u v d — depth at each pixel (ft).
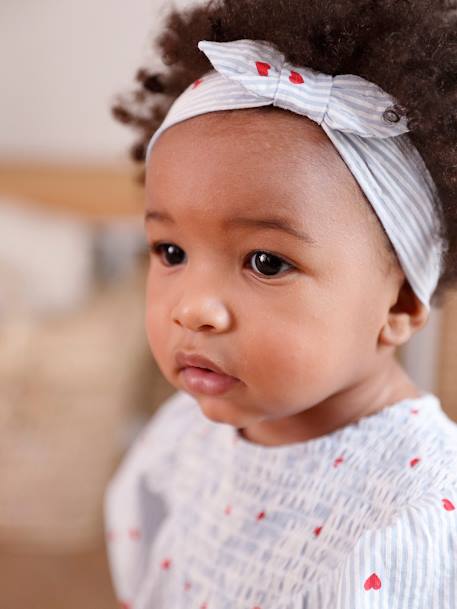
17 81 6.87
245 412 1.88
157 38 2.20
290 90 1.72
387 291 1.89
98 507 5.29
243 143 1.72
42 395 5.05
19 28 6.70
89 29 6.57
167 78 2.22
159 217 1.86
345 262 1.76
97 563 5.12
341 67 1.79
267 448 2.22
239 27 1.88
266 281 1.77
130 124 2.35
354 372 1.93
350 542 1.89
